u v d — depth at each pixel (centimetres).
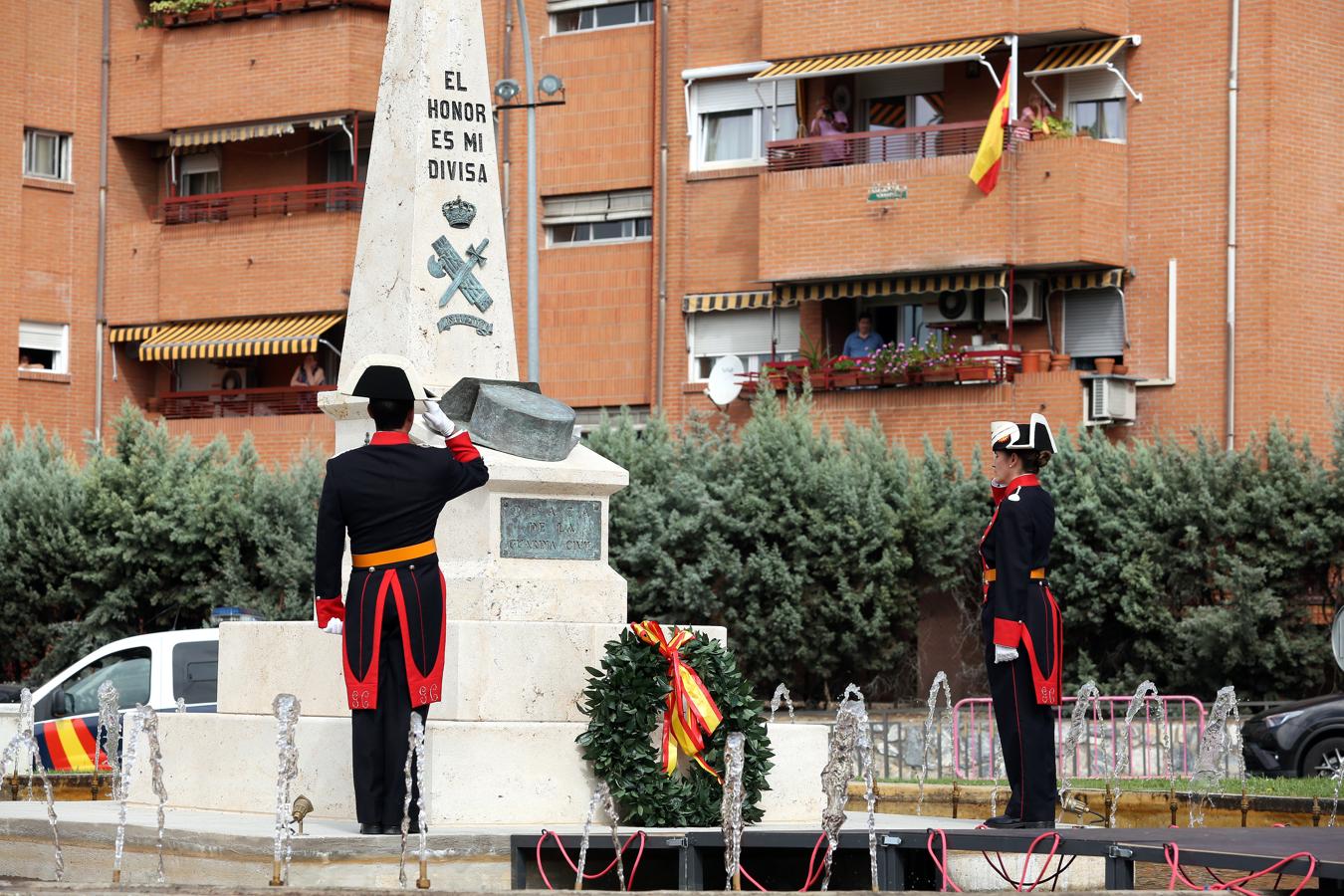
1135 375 3425
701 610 3275
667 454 3366
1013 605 1255
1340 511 2959
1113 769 2166
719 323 3841
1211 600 3053
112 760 1550
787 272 3584
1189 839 1045
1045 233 3397
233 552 3472
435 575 1178
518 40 4022
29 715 1803
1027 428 1286
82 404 4259
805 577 3228
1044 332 3534
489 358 1454
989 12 3456
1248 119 3378
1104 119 3503
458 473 1188
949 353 3456
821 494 3241
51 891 888
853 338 3609
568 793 1264
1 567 3503
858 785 1697
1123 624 3100
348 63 4022
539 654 1303
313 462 3562
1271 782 1833
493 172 1480
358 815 1175
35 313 4209
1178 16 3431
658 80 3900
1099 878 1269
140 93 4275
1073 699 2997
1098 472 3122
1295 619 2959
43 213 4231
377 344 1448
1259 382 3350
